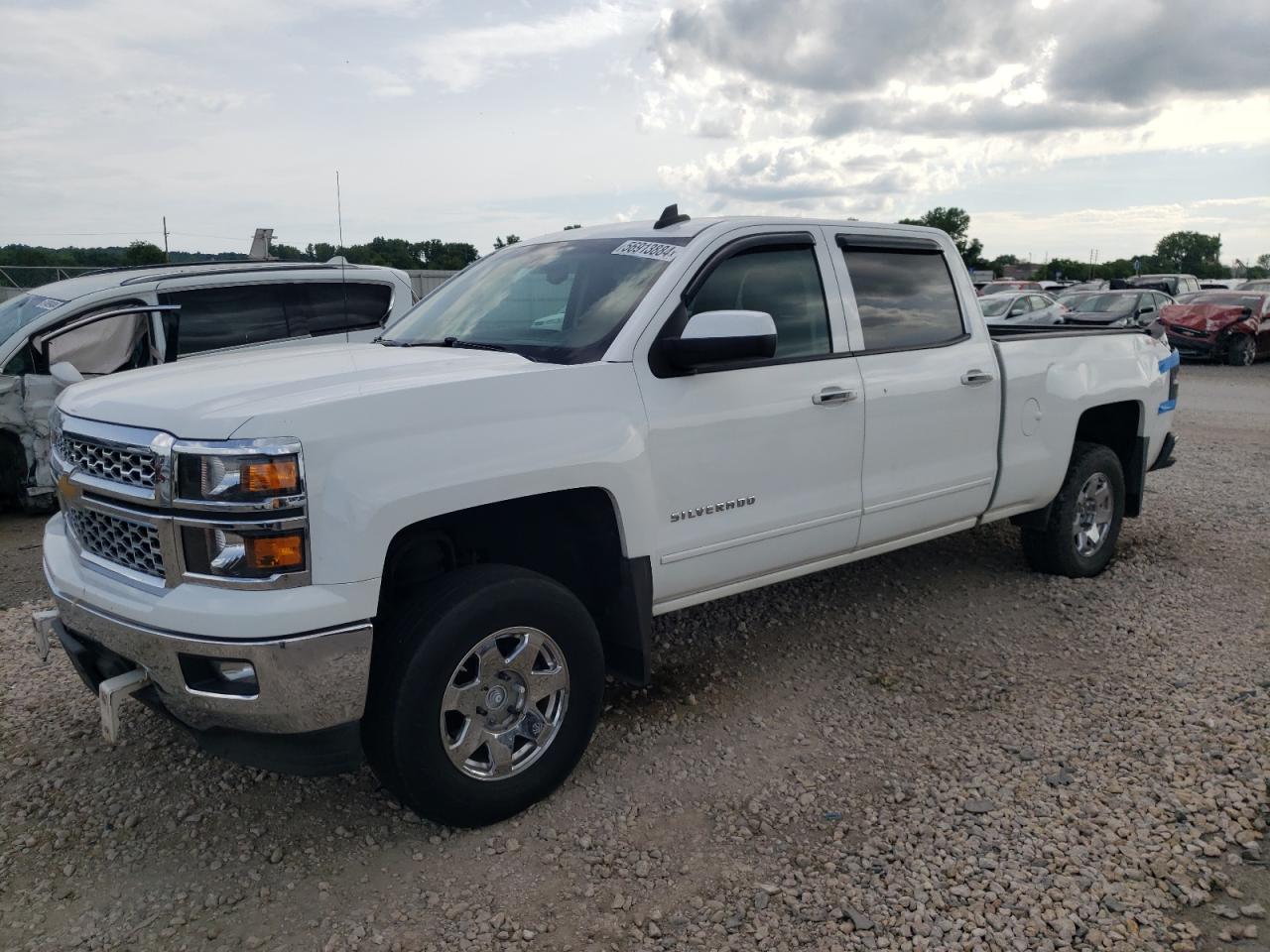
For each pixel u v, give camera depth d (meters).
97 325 7.78
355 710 2.79
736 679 4.29
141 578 2.85
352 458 2.72
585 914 2.74
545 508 3.58
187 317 8.05
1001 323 6.13
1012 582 5.52
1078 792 3.31
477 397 3.00
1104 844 3.01
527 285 4.03
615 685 4.23
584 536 3.59
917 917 2.69
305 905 2.80
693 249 3.70
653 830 3.15
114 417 2.89
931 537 4.74
